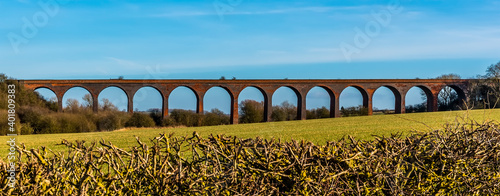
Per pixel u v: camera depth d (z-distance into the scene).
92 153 3.18
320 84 52.22
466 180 3.55
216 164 3.16
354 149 3.48
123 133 24.02
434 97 54.62
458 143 3.73
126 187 3.05
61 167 3.11
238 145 3.28
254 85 50.78
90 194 3.04
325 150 3.38
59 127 29.17
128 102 47.53
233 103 50.31
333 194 3.22
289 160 3.22
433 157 3.59
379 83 54.09
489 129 3.85
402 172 3.54
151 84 47.81
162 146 3.36
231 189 3.03
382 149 3.54
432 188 3.54
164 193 3.02
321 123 30.11
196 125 38.97
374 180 3.34
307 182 3.10
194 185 3.06
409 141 3.71
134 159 3.20
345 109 51.78
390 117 33.09
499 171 3.70
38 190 2.92
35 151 3.12
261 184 3.10
